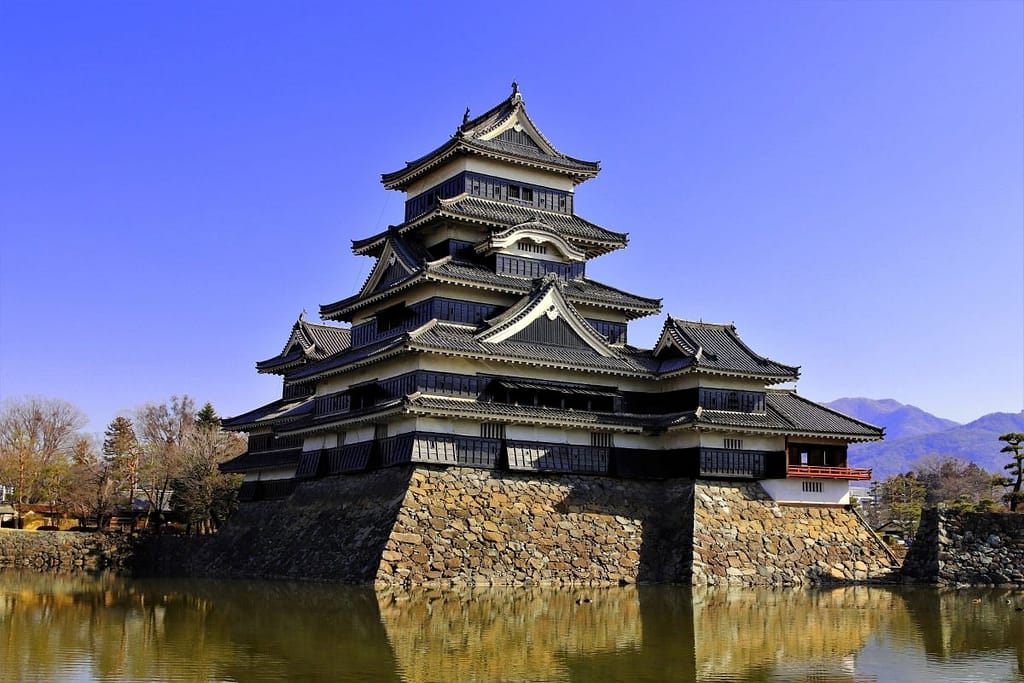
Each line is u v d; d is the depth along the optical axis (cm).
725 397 6981
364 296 7425
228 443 11519
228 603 5019
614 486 6775
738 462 6838
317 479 7275
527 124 7769
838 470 7050
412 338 6203
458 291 6819
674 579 6325
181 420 13088
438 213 7000
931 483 17688
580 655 3450
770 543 6612
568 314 6925
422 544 5828
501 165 7544
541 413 6556
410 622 4206
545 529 6284
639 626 4175
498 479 6350
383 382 6769
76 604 5119
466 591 5594
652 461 6981
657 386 7231
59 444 12206
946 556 6297
